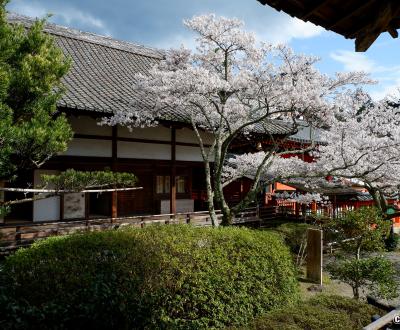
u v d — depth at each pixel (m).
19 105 6.66
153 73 12.23
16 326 5.50
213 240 6.92
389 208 17.70
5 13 6.80
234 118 12.82
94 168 13.96
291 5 2.78
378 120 15.86
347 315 5.93
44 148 6.26
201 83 10.73
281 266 7.49
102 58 17.70
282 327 5.32
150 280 6.04
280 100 11.11
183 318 6.11
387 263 8.52
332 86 12.05
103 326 5.88
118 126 13.93
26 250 6.50
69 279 5.84
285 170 15.93
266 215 20.23
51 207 13.01
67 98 11.59
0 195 12.15
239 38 11.52
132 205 15.85
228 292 6.48
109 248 6.32
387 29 2.81
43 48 7.02
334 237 14.72
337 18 2.81
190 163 16.25
